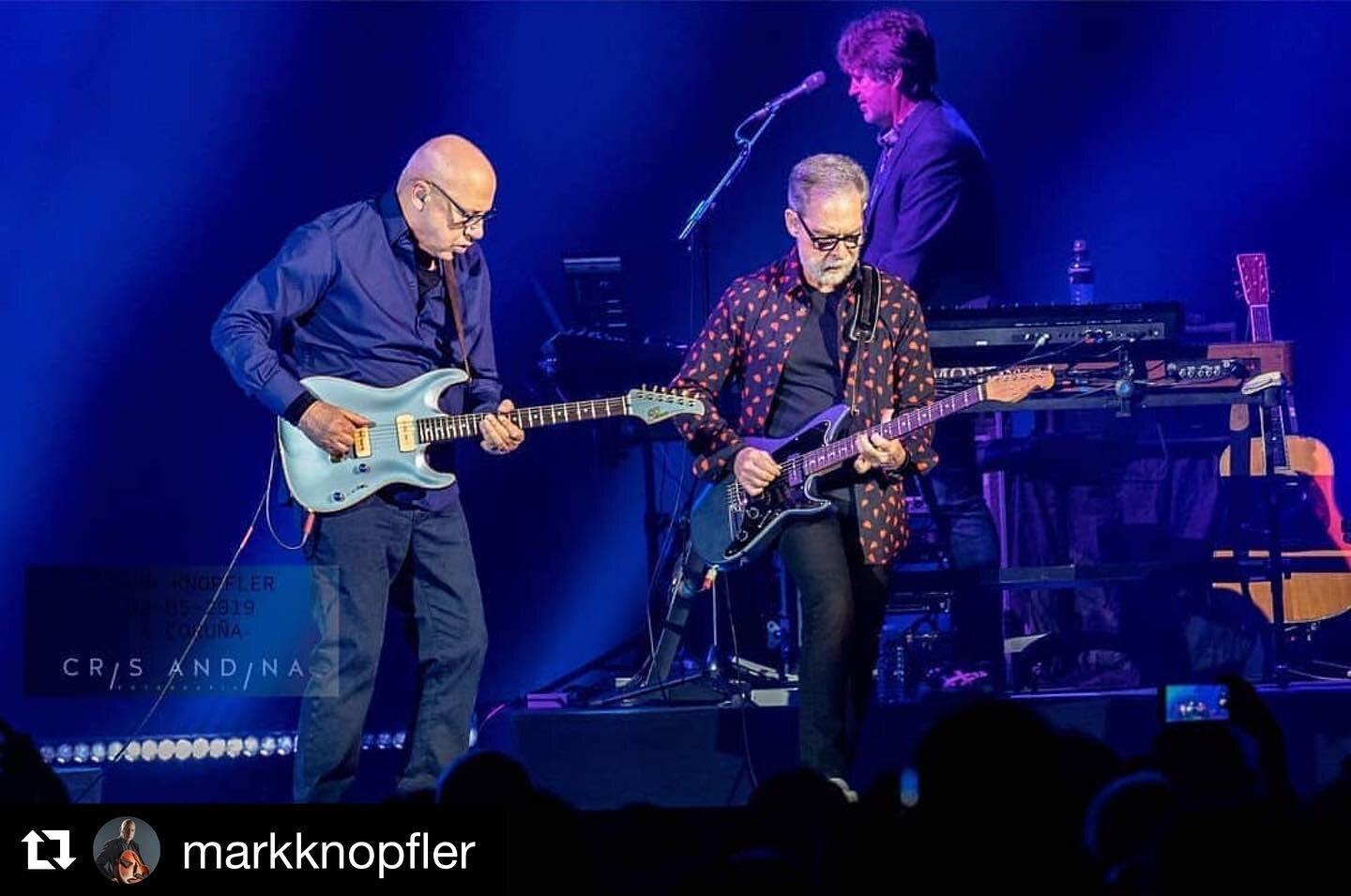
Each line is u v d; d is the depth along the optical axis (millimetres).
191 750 27594
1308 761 23797
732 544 21969
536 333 34781
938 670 26484
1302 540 26703
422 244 21828
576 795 23547
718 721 23484
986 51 35469
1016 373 21328
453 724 22000
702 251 28953
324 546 21500
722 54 35219
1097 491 26969
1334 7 34875
